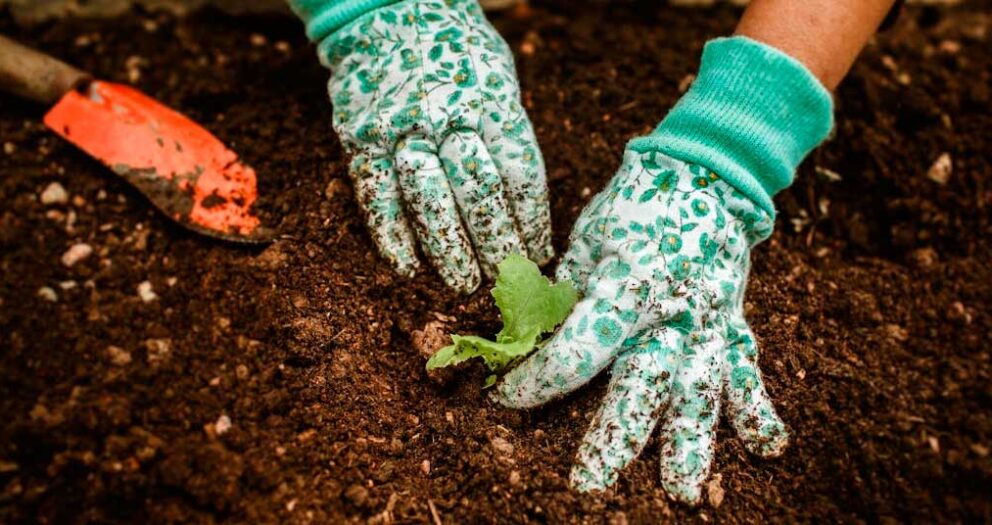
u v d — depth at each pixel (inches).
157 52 33.5
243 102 32.1
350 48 28.5
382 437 27.2
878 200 32.4
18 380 27.5
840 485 27.3
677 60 34.1
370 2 28.2
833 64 26.8
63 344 28.1
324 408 27.4
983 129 33.8
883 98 34.0
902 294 30.6
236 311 28.5
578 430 27.0
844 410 28.3
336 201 29.4
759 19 26.9
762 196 26.8
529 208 28.1
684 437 26.2
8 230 29.7
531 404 27.0
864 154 32.8
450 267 27.9
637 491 26.3
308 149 30.6
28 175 30.5
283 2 34.0
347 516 26.3
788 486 27.2
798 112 26.6
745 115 26.5
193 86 32.6
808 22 26.4
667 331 26.3
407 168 27.2
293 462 26.7
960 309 30.5
